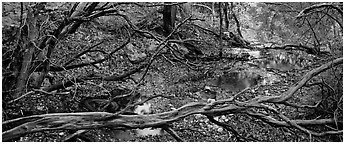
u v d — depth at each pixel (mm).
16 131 5832
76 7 9047
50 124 6023
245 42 20453
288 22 18938
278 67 16125
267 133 9172
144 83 12828
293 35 19422
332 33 16172
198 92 12695
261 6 21844
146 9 17422
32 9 8055
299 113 10211
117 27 15773
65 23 8125
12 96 7781
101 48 14344
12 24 11109
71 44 13969
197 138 8945
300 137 8891
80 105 9938
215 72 14914
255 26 22547
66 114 6160
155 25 17344
